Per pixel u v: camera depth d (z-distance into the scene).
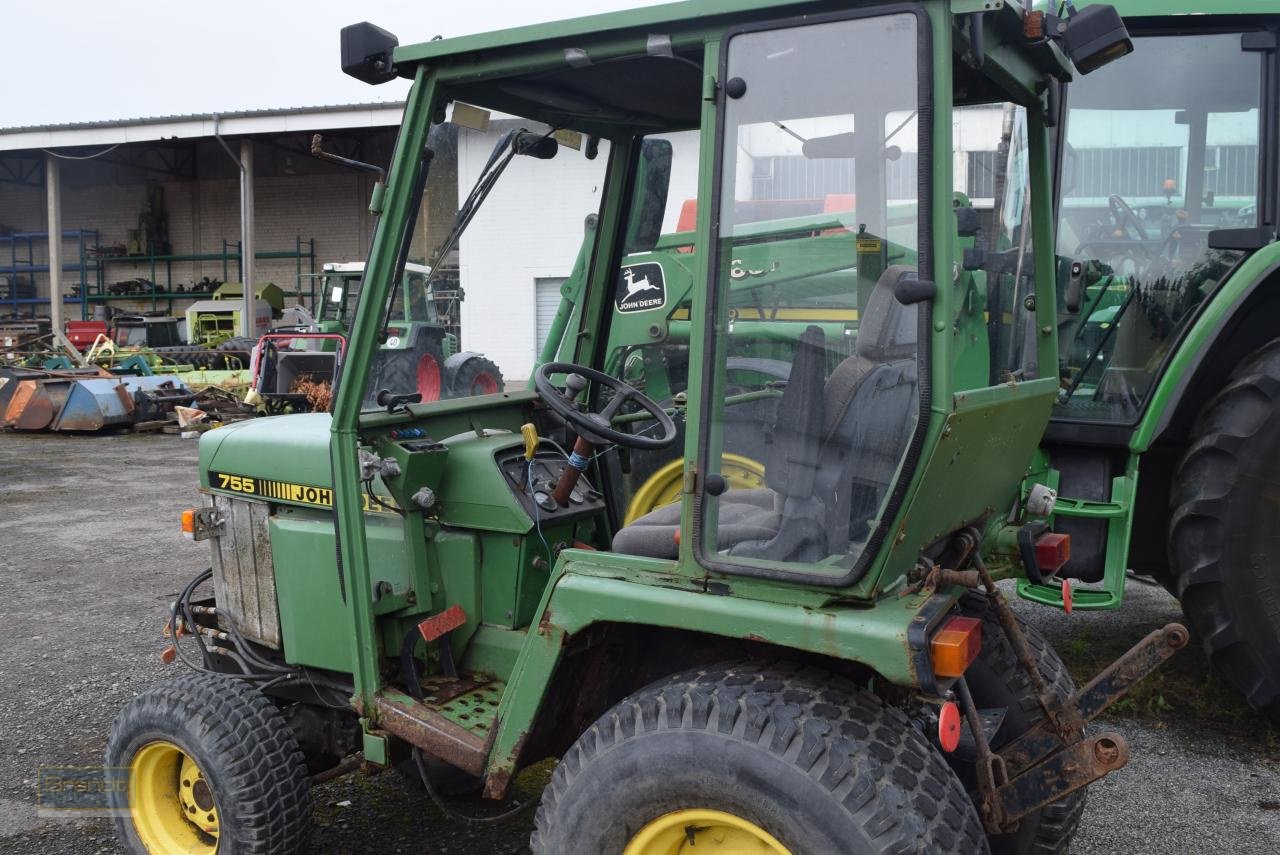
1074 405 4.41
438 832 3.29
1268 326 4.23
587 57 2.31
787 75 2.07
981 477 2.35
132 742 2.95
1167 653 2.30
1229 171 4.36
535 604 2.83
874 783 1.91
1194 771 3.67
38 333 22.52
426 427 2.88
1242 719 4.08
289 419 3.38
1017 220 2.79
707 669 2.21
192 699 2.87
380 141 26.47
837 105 2.04
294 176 27.70
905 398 2.00
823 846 1.89
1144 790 3.53
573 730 2.63
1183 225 4.40
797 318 2.18
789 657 2.28
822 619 1.99
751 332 2.20
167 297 28.72
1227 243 4.30
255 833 2.76
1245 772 3.66
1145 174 4.43
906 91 1.97
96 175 29.72
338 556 2.71
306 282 27.70
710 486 2.13
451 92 2.58
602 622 2.32
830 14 2.02
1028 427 2.58
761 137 2.11
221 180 28.62
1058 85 2.66
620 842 2.11
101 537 7.59
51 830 3.36
